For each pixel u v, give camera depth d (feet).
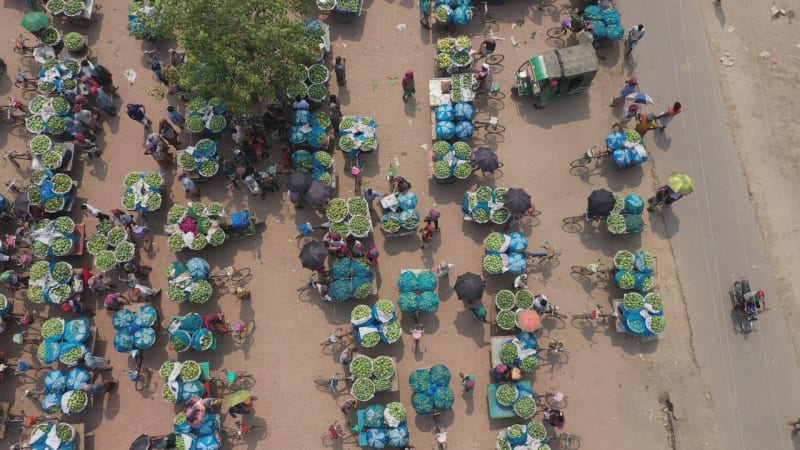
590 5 105.91
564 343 89.04
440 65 99.14
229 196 94.27
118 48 102.47
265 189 94.22
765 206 97.19
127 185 89.56
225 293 89.25
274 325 88.17
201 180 92.89
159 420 83.10
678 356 89.15
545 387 86.99
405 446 78.48
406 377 86.33
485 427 84.53
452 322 89.15
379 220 93.81
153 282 89.40
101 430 82.38
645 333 85.61
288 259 91.40
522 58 104.99
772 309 91.66
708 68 105.29
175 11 78.23
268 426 83.51
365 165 97.09
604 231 94.89
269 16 83.20
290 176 87.61
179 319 82.79
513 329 87.81
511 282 91.25
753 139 101.19
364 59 103.81
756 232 95.66
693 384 88.02
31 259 86.43
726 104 103.09
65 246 85.97
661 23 107.86
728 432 86.07
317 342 87.61
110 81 97.09
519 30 106.93
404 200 88.79
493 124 96.48
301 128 91.20
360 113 100.27
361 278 84.99
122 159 95.91
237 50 80.02
